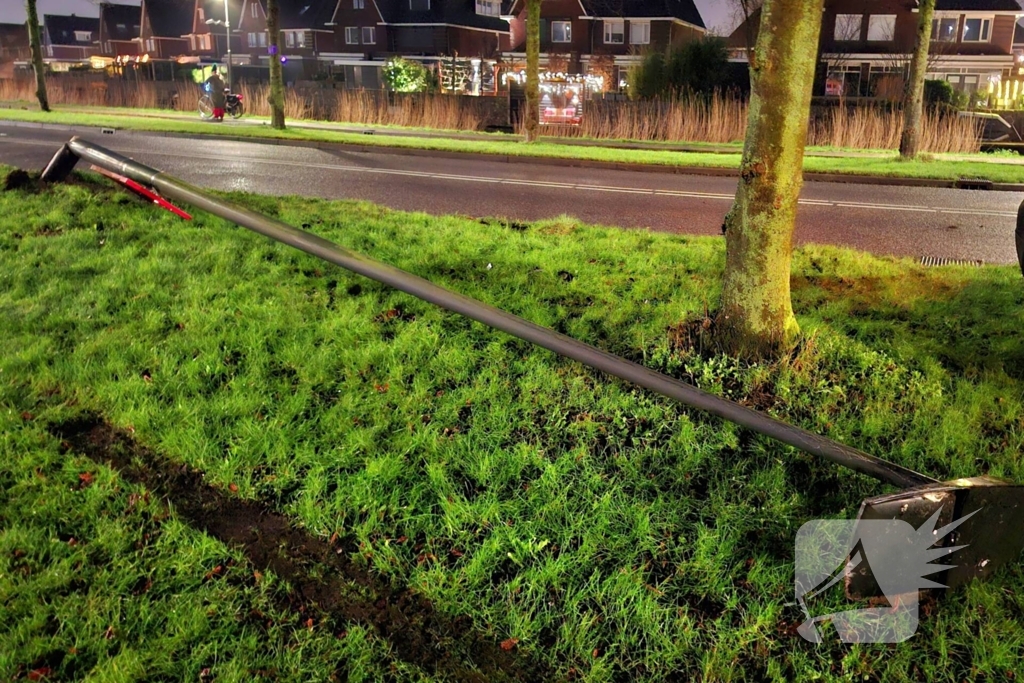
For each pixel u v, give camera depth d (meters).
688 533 2.96
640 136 21.31
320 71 46.38
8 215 6.58
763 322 4.15
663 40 42.41
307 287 5.20
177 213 6.46
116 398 3.66
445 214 8.30
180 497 3.05
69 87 34.47
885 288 5.75
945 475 3.30
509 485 3.18
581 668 2.39
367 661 2.35
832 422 3.67
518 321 3.56
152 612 2.44
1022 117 22.11
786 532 2.94
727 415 3.12
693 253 6.46
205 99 24.59
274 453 3.30
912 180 12.79
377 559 2.74
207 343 4.25
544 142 19.28
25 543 2.68
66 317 4.54
